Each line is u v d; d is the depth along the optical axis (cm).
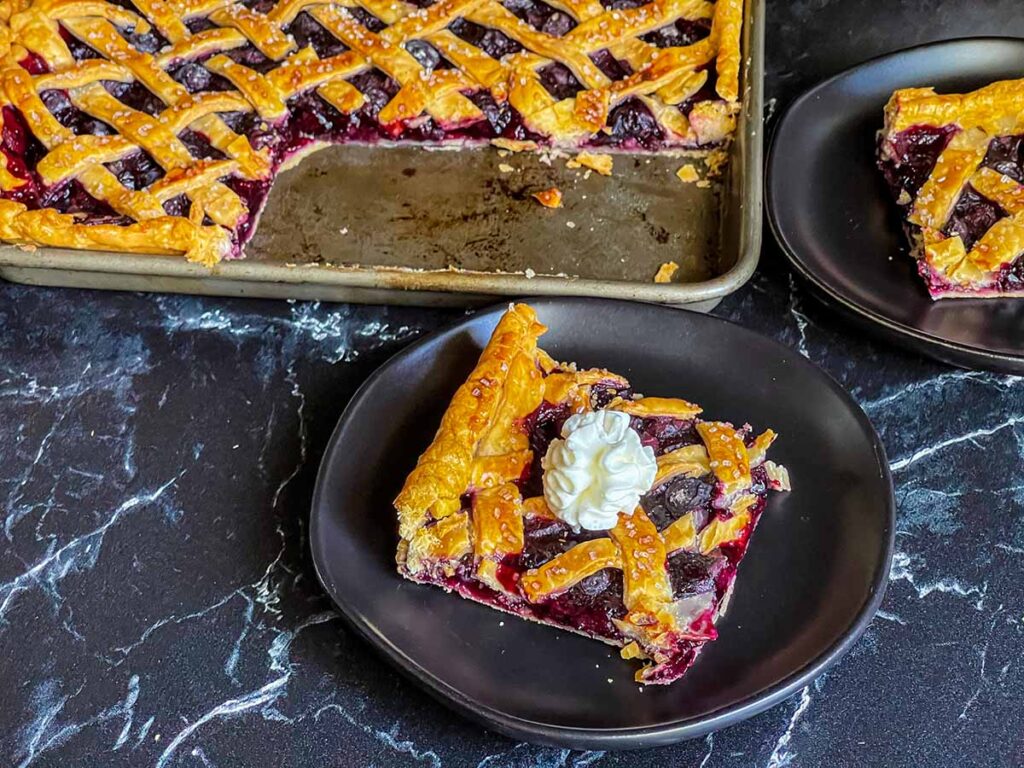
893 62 65
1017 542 55
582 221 63
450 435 53
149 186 62
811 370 56
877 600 50
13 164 61
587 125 64
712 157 65
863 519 53
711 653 51
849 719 51
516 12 66
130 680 52
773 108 67
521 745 51
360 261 62
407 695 52
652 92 64
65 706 52
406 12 65
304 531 56
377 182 65
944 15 69
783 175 63
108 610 54
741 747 51
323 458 54
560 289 57
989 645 52
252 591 54
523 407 54
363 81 65
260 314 61
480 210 64
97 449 58
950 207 60
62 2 64
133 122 62
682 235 63
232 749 51
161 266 58
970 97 61
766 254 62
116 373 60
